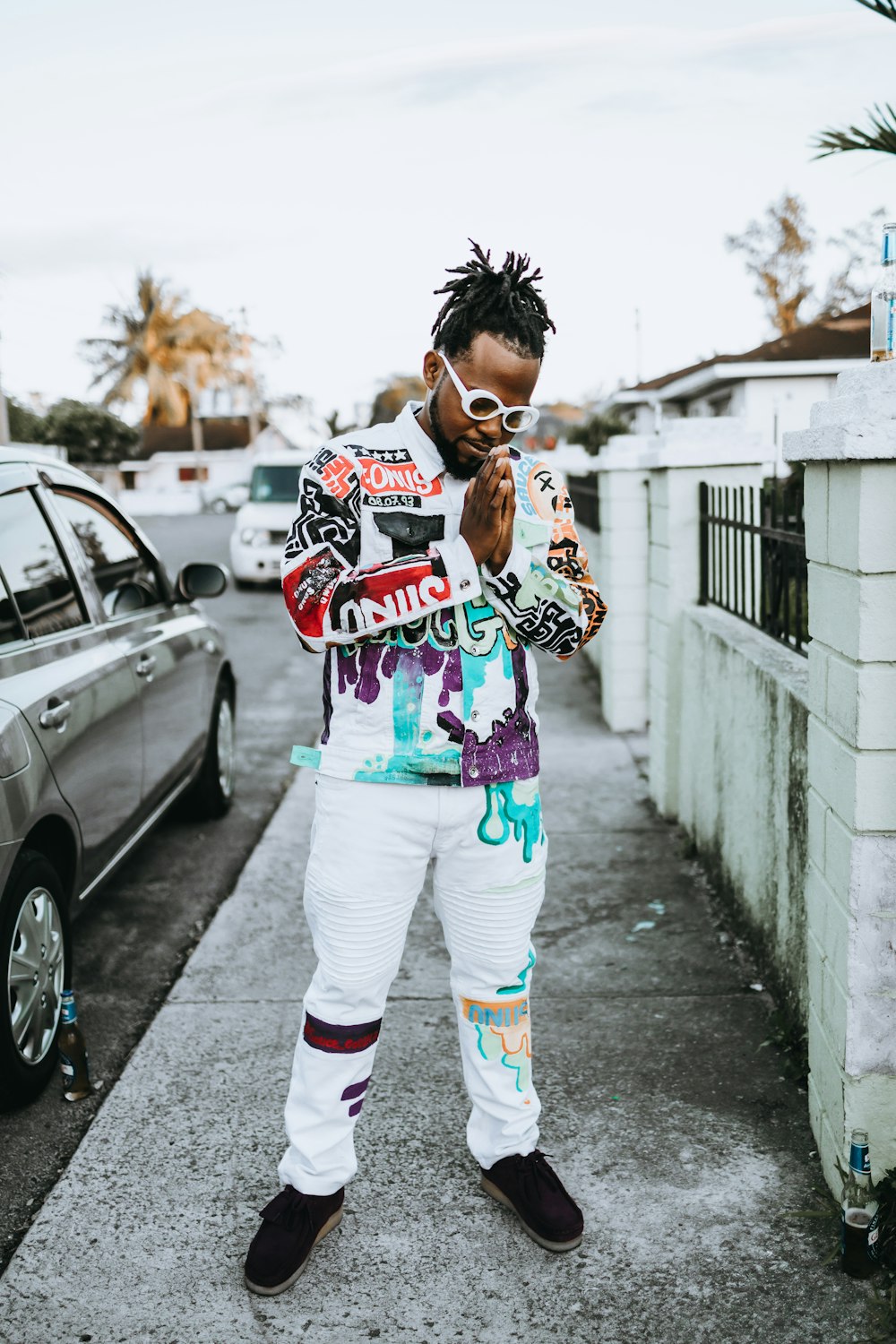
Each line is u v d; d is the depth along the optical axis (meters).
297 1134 2.29
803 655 3.58
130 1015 3.51
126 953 3.96
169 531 31.31
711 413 24.25
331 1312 2.21
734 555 4.40
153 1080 3.04
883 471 2.16
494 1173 2.48
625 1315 2.19
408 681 2.05
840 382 2.31
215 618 12.66
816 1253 2.35
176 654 4.64
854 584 2.25
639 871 4.58
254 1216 2.49
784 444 2.59
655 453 4.96
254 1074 3.07
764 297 27.64
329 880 2.14
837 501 2.34
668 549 4.96
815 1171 2.61
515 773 2.14
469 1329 2.16
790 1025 3.19
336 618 1.99
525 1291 2.26
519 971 2.31
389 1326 2.17
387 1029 3.31
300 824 5.32
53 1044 3.11
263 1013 3.42
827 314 24.84
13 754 2.93
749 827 3.74
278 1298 2.24
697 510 4.90
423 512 2.04
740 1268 2.31
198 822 5.42
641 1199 2.53
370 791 2.09
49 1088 3.10
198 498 49.44
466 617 2.05
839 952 2.41
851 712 2.29
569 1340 2.13
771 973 3.47
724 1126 2.80
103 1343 2.13
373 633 2.00
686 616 4.79
